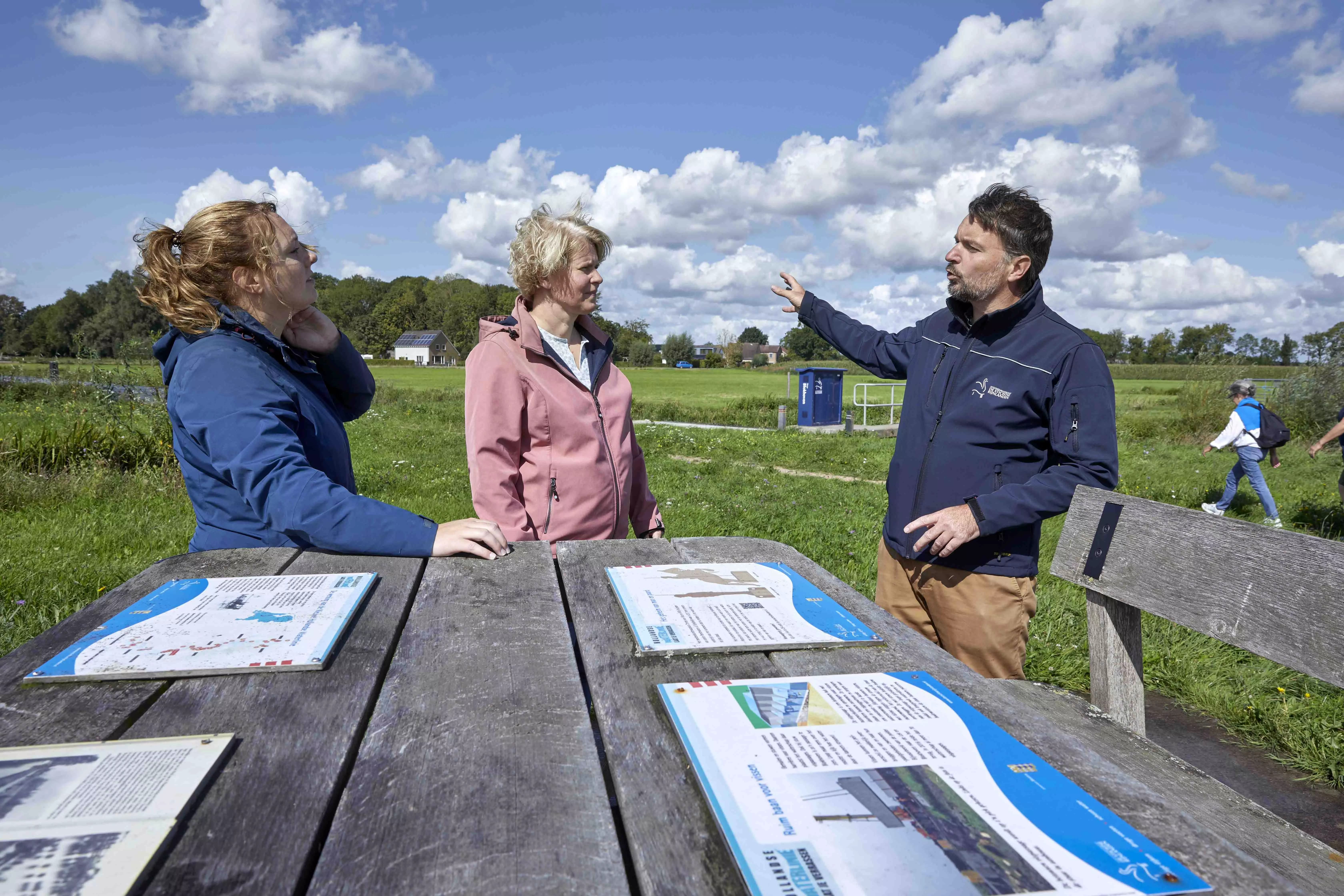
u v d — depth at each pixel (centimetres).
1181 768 159
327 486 162
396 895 67
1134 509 181
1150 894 65
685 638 125
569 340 241
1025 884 66
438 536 170
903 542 242
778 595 151
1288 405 1688
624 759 89
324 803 80
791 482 1021
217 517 179
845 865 68
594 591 155
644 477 262
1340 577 131
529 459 228
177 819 75
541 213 231
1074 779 86
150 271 167
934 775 84
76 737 93
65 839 71
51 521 554
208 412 159
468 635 128
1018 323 230
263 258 168
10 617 357
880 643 126
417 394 2800
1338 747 294
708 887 68
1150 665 374
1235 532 154
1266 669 367
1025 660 364
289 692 105
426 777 85
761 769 84
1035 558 230
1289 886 68
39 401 1345
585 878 69
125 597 142
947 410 236
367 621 132
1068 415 219
